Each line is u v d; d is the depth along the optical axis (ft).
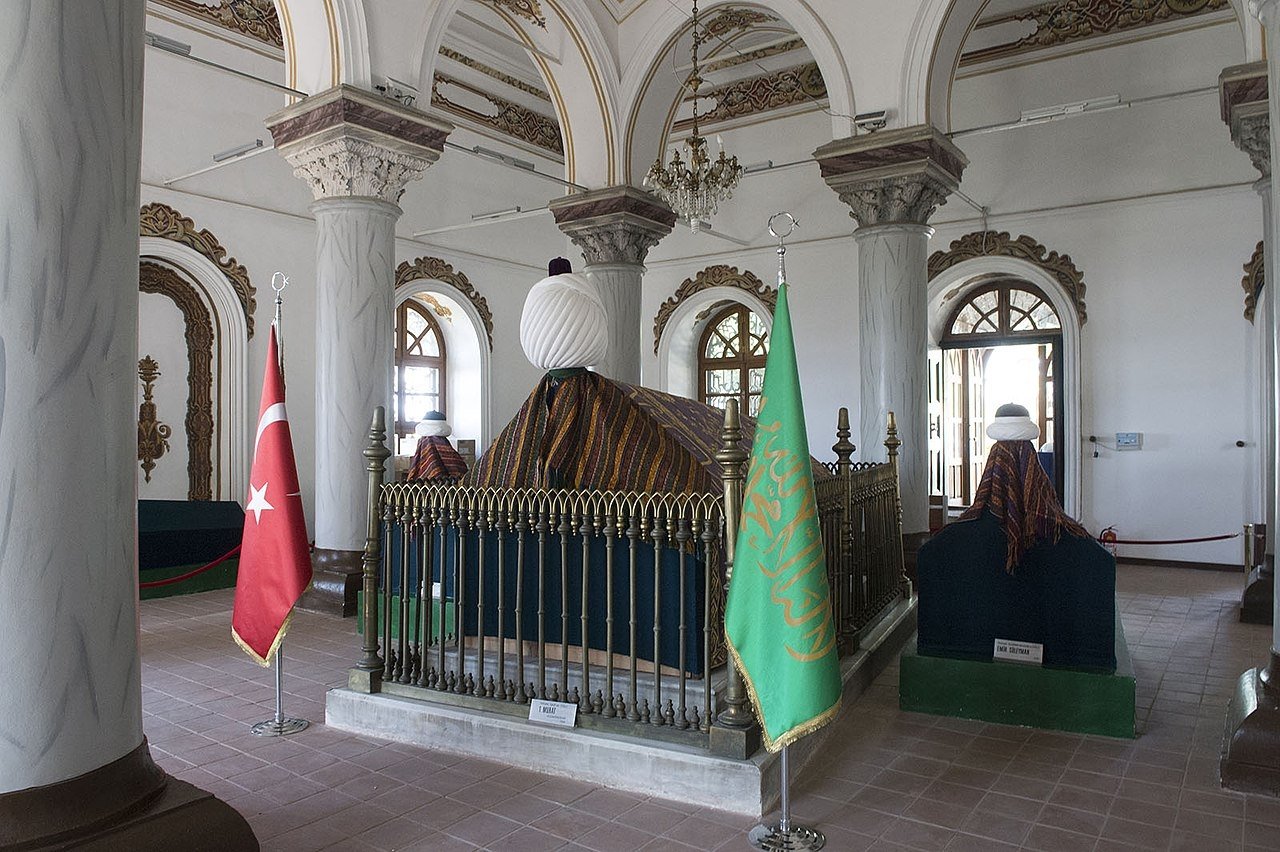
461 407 42.37
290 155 23.41
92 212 7.08
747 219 41.24
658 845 9.57
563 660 11.91
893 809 10.58
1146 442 32.37
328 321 22.88
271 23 32.35
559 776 11.51
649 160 31.76
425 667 13.14
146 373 29.94
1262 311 30.07
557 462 12.57
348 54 22.71
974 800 10.85
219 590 27.22
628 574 12.17
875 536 18.31
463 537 12.83
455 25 36.58
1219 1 31.19
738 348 43.68
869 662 15.88
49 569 6.81
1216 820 10.29
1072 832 9.97
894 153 24.25
